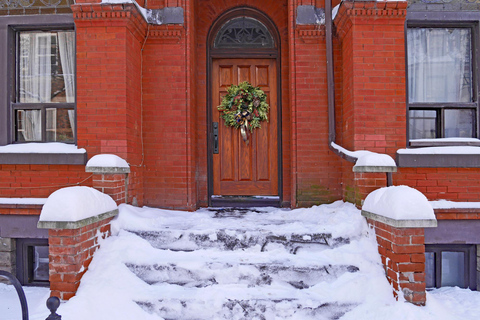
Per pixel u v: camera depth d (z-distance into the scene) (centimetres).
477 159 380
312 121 458
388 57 387
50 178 404
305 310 279
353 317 274
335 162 457
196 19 510
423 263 284
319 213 409
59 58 435
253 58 533
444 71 424
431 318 265
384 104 388
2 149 405
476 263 395
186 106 455
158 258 325
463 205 378
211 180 529
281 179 522
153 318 281
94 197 324
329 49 431
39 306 293
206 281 309
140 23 421
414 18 405
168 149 456
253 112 525
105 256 323
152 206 456
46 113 431
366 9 378
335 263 312
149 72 455
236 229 349
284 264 312
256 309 280
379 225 319
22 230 400
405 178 391
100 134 392
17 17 421
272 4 520
